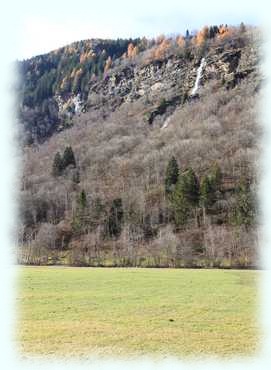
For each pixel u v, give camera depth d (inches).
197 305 1332.4
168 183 4948.3
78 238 4197.8
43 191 5123.0
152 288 1678.2
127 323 1101.7
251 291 1621.6
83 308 1279.5
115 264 3248.0
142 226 4249.5
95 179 5821.9
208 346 929.5
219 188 4606.3
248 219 3843.5
